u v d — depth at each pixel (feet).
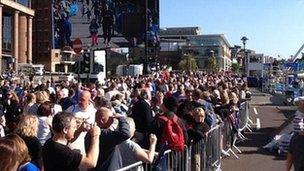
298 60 125.70
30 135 18.51
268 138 55.93
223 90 54.19
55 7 165.99
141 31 164.96
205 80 118.83
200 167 28.81
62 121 17.19
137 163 19.52
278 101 135.64
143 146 25.31
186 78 115.03
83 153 18.83
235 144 51.47
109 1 162.71
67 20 165.27
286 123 48.75
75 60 67.87
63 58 359.87
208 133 31.50
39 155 18.31
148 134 25.43
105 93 53.11
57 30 167.22
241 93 74.18
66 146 17.03
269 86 192.24
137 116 26.11
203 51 554.05
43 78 145.69
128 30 164.96
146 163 21.42
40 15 337.31
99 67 126.21
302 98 25.29
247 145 51.16
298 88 119.44
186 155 26.16
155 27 167.02
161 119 25.13
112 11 162.61
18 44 312.71
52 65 347.97
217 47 552.00
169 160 24.12
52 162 16.74
